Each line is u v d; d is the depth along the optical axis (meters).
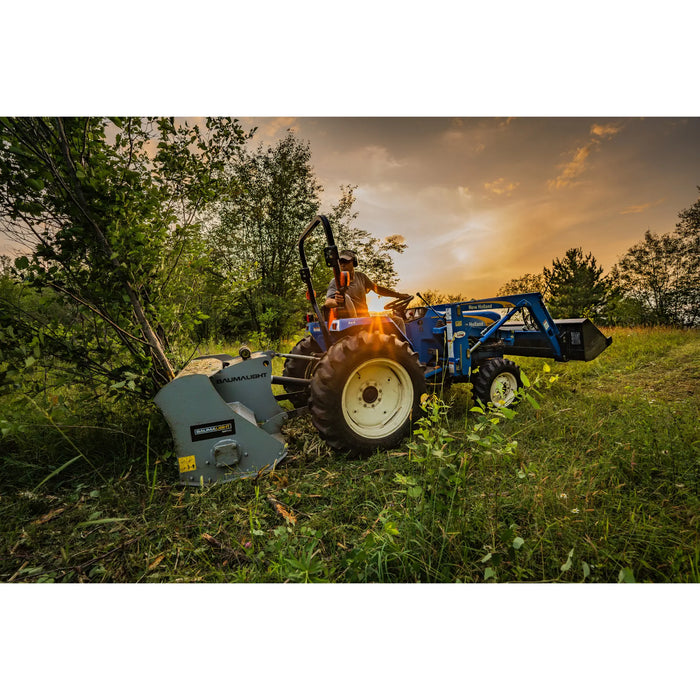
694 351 6.55
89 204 2.72
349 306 3.41
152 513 2.16
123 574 1.69
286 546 1.66
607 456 2.27
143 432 2.97
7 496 2.32
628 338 8.70
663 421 2.75
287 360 4.04
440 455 1.69
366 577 1.54
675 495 1.90
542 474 2.09
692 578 1.43
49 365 2.76
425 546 1.60
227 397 2.90
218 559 1.77
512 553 1.58
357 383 2.92
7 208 2.57
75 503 2.27
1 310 2.51
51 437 2.81
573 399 3.65
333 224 12.95
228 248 11.06
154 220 3.20
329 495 2.25
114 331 3.02
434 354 3.99
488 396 3.66
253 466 2.54
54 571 1.72
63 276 2.72
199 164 3.46
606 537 1.56
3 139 2.41
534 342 4.66
